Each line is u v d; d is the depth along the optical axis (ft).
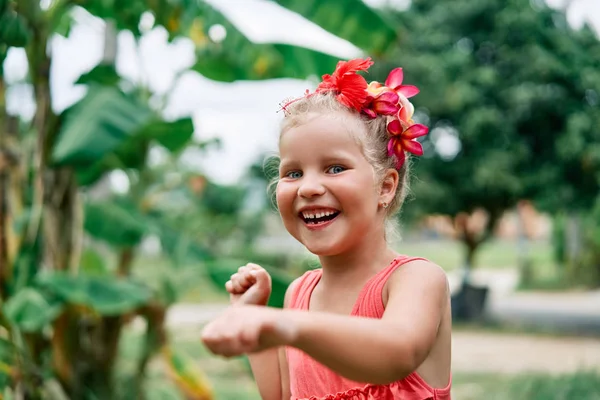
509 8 37.37
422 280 4.85
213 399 15.87
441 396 5.07
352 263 5.28
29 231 13.55
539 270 78.02
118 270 16.92
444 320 5.04
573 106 36.70
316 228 4.96
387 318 4.50
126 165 14.58
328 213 4.96
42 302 12.59
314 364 5.26
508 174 37.19
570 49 36.86
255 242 55.52
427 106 38.58
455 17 39.19
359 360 3.81
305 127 5.01
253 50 14.19
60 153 13.00
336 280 5.35
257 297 5.23
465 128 37.09
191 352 31.42
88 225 15.30
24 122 16.05
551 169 37.14
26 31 11.78
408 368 4.10
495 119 36.47
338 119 5.03
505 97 37.09
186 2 13.34
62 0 13.21
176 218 25.12
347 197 4.90
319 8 13.76
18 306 12.44
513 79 37.35
